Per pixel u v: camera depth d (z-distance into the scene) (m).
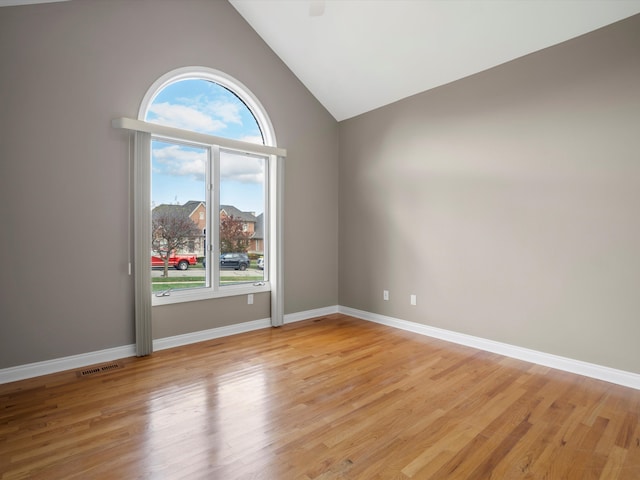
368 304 4.56
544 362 2.99
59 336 2.87
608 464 1.73
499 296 3.28
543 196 2.98
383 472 1.67
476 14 2.90
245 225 4.12
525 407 2.29
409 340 3.69
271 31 3.97
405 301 4.11
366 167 4.54
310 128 4.59
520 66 3.10
